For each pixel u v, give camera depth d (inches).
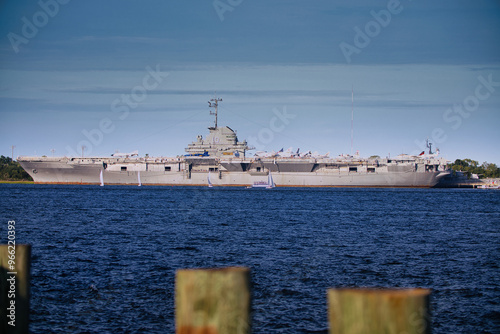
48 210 5944.9
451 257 2871.6
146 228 4153.5
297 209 6333.7
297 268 2519.7
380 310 546.6
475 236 3841.0
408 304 542.6
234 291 622.5
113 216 5241.1
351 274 2397.9
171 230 4023.1
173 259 2736.2
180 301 631.8
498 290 2118.6
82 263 2586.1
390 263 2677.2
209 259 2748.5
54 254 2849.4
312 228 4256.9
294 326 1648.6
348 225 4542.3
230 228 4188.0
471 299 1990.7
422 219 5241.1
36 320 1684.3
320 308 1836.9
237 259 2760.8
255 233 3873.0
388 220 5083.7
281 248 3149.6
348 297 562.6
